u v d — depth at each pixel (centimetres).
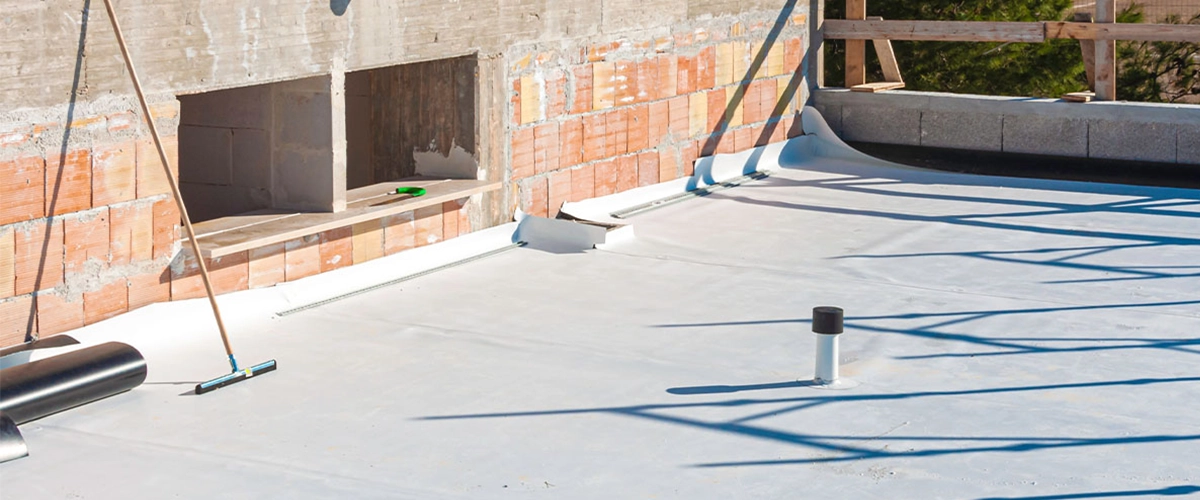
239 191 864
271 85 838
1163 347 720
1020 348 718
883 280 869
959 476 539
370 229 866
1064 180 1271
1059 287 851
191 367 675
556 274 880
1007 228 1027
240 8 755
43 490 523
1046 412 616
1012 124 1288
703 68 1185
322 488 525
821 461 555
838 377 664
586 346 718
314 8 801
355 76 992
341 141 832
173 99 730
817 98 1375
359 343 721
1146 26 1223
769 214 1080
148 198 724
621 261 916
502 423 599
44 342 659
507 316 777
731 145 1242
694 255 938
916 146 1341
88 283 700
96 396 619
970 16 1703
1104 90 1261
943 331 750
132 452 562
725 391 645
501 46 957
